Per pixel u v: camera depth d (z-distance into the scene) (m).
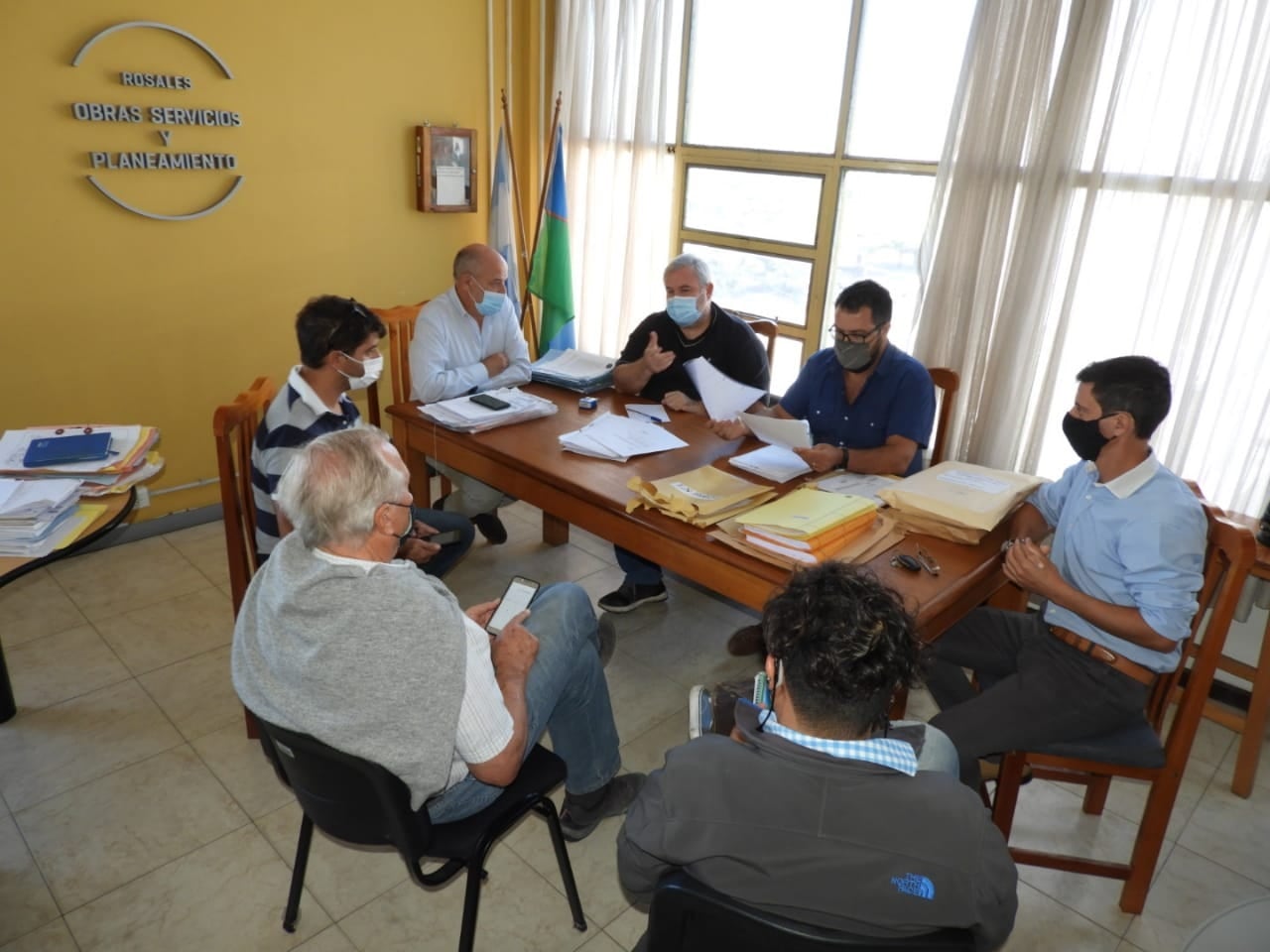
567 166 3.88
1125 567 1.60
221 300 3.19
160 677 2.40
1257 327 2.28
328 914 1.72
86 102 2.71
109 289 2.91
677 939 0.96
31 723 2.20
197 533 3.26
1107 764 1.67
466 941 1.39
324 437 1.24
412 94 3.53
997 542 1.85
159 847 1.85
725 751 0.94
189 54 2.88
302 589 1.16
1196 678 1.59
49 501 1.73
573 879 1.74
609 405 2.68
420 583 1.21
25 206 2.68
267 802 1.99
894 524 1.88
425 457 2.64
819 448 2.22
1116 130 2.41
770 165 3.35
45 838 1.85
